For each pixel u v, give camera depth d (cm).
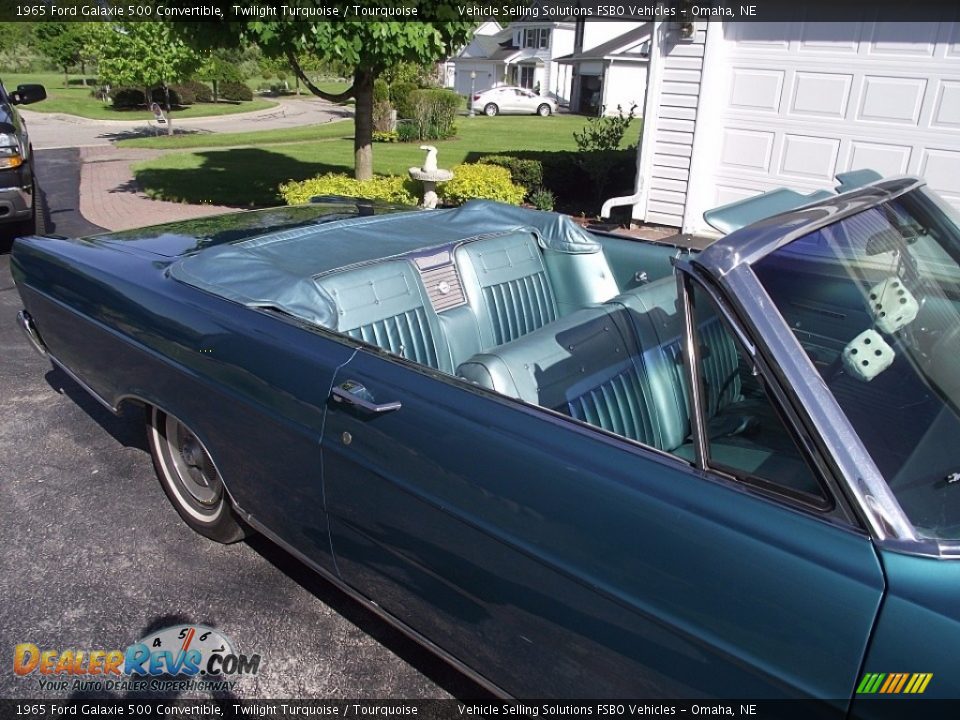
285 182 1238
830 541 136
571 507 164
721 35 754
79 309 296
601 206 1039
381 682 238
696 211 823
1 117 748
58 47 4278
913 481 141
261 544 307
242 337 235
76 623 260
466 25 755
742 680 144
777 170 764
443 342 295
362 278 272
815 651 134
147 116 2723
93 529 313
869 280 170
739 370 200
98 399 312
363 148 930
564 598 168
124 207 1014
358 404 199
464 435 182
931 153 674
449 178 847
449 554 190
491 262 322
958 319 184
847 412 146
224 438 249
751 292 151
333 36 694
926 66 659
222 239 301
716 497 149
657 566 152
